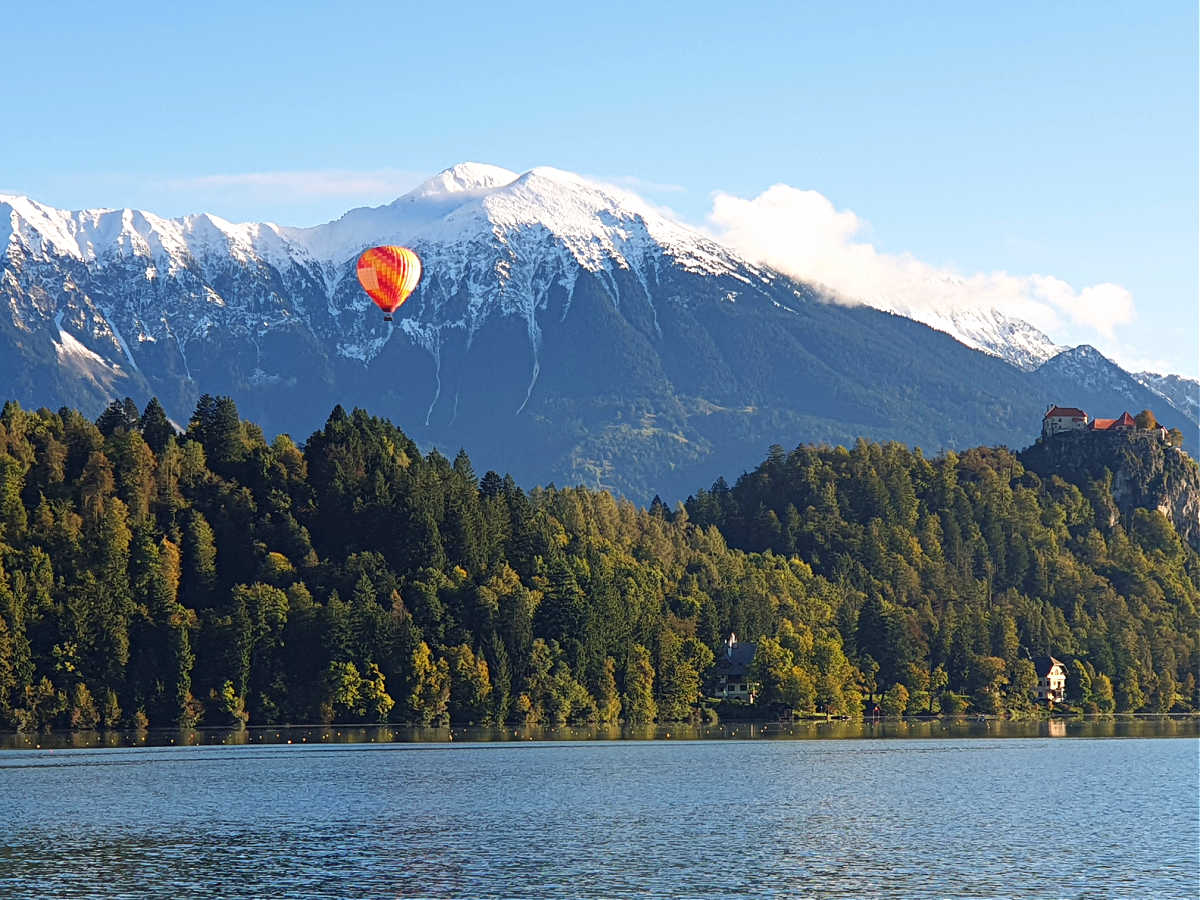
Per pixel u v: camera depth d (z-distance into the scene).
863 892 144.38
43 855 158.50
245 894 142.12
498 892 143.25
